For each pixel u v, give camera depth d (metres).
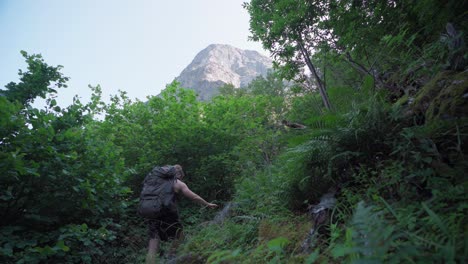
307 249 2.16
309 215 2.69
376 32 4.56
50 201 3.84
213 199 6.35
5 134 3.54
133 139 7.09
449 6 3.21
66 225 3.76
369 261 1.13
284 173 3.62
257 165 6.77
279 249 2.02
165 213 4.29
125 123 7.33
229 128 7.27
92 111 4.93
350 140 2.73
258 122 7.78
